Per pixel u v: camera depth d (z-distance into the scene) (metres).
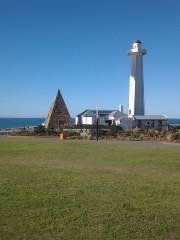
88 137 48.66
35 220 8.91
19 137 50.28
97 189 12.64
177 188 13.09
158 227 8.56
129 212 9.75
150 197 11.55
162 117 76.88
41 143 36.06
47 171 16.95
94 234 8.08
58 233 8.10
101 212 9.70
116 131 54.69
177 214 9.62
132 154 25.48
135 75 77.88
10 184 13.39
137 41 77.94
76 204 10.47
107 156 24.19
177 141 42.69
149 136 48.69
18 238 7.77
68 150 28.30
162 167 19.08
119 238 7.87
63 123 75.31
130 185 13.52
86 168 18.33
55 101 75.50
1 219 8.95
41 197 11.25
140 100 78.19
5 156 23.88
